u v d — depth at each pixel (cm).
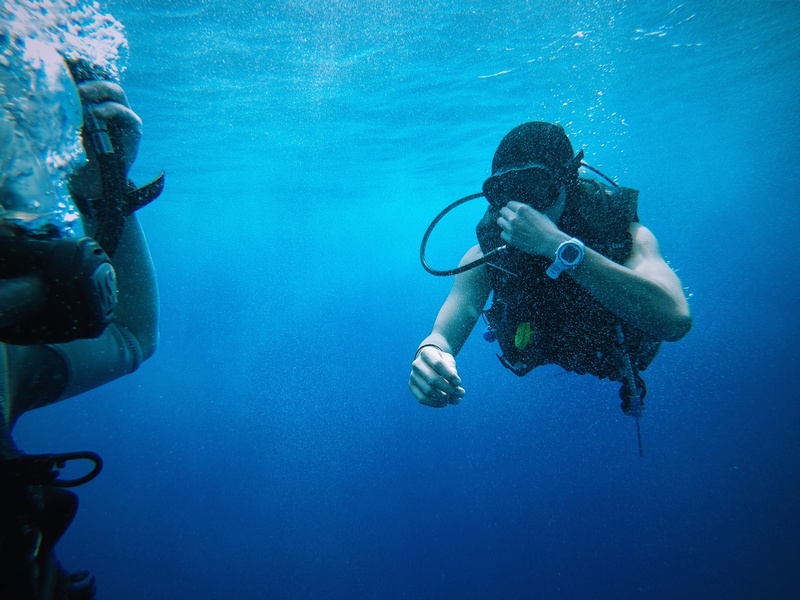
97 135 107
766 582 1003
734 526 1175
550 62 1130
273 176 1883
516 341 237
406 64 1005
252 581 1276
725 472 1377
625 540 1216
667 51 1225
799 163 4647
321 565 1306
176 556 1396
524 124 210
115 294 83
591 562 1171
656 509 1293
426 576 1223
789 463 1340
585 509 1352
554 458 1628
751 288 3450
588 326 236
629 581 1101
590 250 179
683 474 1416
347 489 1630
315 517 1506
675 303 178
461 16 840
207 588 1268
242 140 1407
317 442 1983
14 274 69
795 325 2362
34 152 76
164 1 706
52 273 68
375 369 2914
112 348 137
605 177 237
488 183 211
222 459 1944
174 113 1168
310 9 761
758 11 1098
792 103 2302
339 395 2550
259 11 756
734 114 2283
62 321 71
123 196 111
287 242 4300
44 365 115
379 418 2119
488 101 1323
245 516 1552
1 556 67
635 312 180
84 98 108
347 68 994
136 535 1518
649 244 209
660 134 2350
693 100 1841
